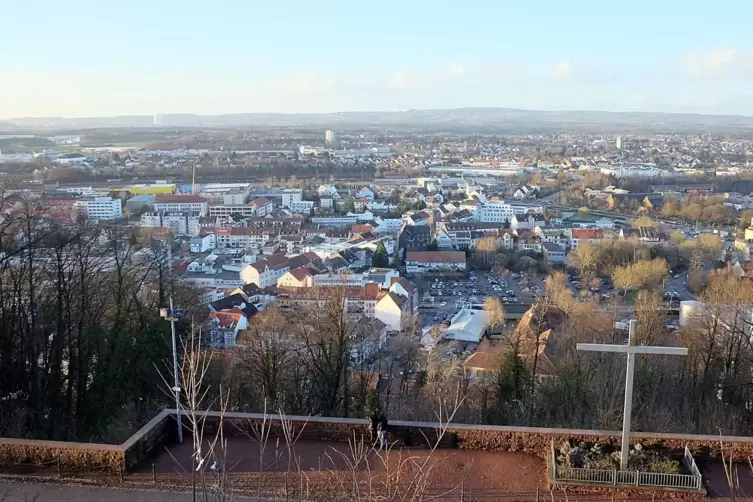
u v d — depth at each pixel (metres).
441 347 123.69
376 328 120.50
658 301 135.88
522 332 99.94
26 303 61.91
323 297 122.69
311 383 66.62
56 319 61.53
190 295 90.56
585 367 66.94
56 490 34.56
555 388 65.69
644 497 34.06
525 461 37.69
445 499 33.84
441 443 39.19
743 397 65.81
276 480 35.38
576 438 38.00
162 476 35.88
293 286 163.38
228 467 36.72
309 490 34.00
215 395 62.34
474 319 145.25
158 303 71.31
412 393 77.25
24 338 58.31
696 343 82.00
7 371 55.31
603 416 55.34
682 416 60.69
